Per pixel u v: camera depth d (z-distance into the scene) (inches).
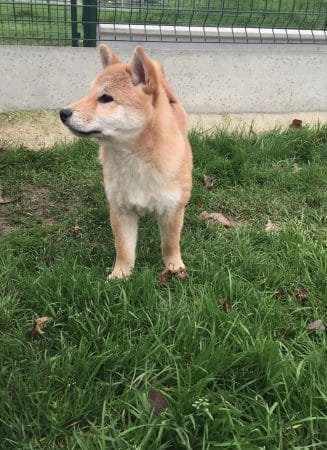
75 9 57.1
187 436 24.1
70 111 31.7
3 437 24.7
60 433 24.9
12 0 58.2
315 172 50.3
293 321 32.5
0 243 39.1
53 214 45.1
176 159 34.4
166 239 37.2
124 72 32.5
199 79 60.1
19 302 33.0
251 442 24.1
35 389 26.5
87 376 27.4
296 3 65.1
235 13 61.1
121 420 25.7
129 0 58.1
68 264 36.2
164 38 60.7
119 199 35.5
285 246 40.1
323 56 62.1
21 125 56.6
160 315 31.2
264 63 60.8
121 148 33.3
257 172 50.3
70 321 31.1
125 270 37.1
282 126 61.8
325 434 25.0
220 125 60.3
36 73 57.0
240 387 27.0
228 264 37.9
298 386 26.7
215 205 46.6
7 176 49.3
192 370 27.4
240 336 29.9
